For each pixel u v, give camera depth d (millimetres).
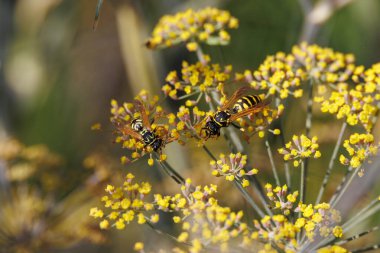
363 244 291
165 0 313
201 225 228
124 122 249
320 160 309
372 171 288
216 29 268
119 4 297
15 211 297
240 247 228
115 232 332
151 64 298
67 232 294
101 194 290
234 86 266
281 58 259
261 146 290
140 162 303
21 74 337
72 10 344
